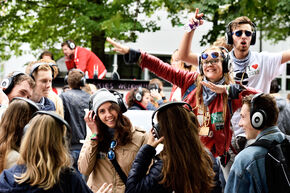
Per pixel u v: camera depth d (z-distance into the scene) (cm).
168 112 281
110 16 1088
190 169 272
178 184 270
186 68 599
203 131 373
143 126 471
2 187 251
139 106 598
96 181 351
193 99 386
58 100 491
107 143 352
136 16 1150
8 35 1355
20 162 258
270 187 290
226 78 382
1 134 315
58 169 255
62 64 1318
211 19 1059
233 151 421
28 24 1374
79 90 561
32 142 256
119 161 346
